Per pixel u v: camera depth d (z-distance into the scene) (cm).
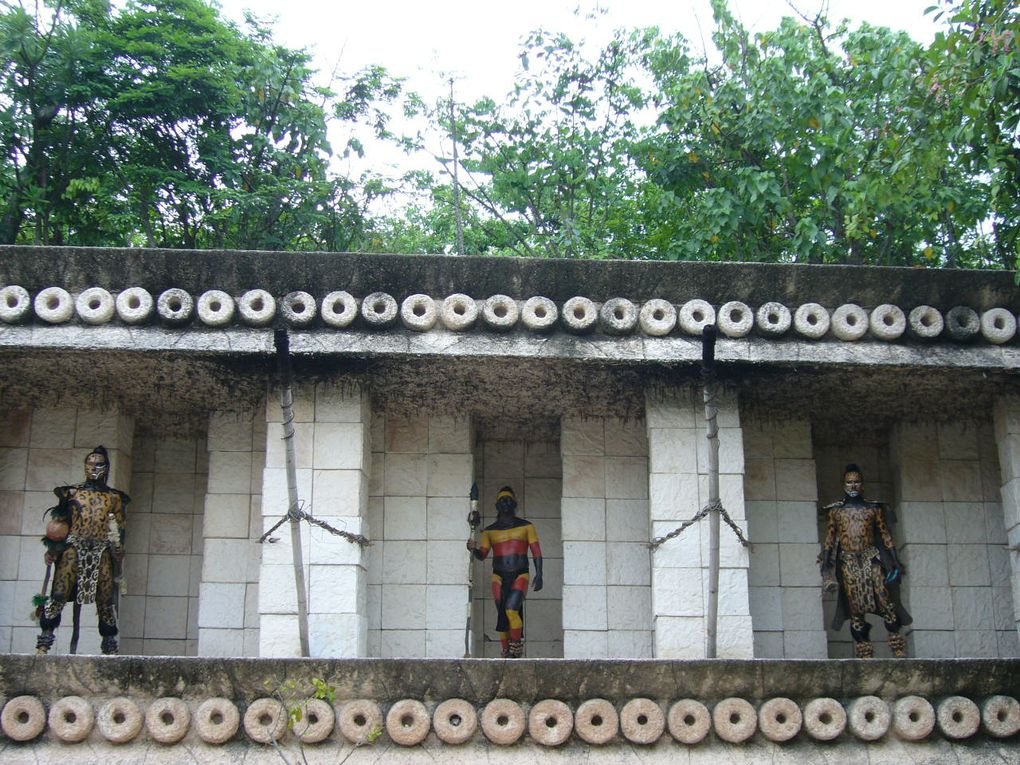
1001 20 1041
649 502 1102
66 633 1096
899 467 1193
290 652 1012
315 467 1052
